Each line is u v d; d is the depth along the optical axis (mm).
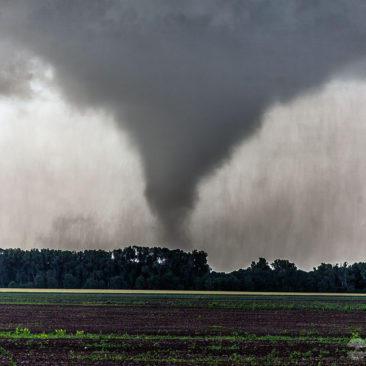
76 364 90250
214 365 91250
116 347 110375
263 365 92125
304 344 119250
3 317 184625
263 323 172250
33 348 107875
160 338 126562
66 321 171000
